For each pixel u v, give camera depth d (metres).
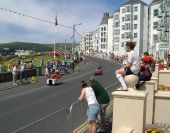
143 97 7.81
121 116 8.05
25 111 16.69
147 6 105.31
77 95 22.59
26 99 21.09
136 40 103.62
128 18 105.56
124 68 8.98
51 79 30.05
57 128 9.35
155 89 11.98
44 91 25.52
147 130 9.66
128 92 8.07
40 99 20.94
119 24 111.88
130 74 8.96
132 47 9.12
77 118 11.09
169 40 73.38
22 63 33.09
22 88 27.78
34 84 30.88
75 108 10.88
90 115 9.62
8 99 21.25
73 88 27.22
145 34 105.00
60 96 22.25
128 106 7.97
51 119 8.95
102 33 149.88
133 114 7.94
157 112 11.01
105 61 90.00
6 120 14.54
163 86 13.63
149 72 10.00
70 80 34.97
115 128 8.11
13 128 12.95
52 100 20.38
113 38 117.31
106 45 148.12
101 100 10.24
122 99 8.02
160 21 79.31
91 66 64.50
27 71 36.38
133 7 104.69
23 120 14.48
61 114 9.67
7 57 92.62
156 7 92.94
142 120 7.88
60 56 86.25
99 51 149.88
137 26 103.81
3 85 28.97
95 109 9.62
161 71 16.05
